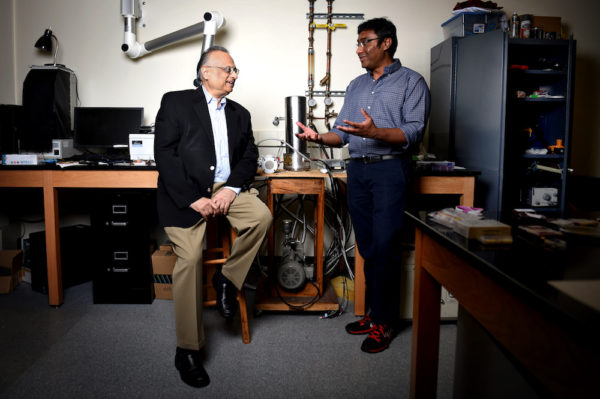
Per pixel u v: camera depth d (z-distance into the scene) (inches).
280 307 83.4
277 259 115.9
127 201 89.0
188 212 65.8
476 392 37.0
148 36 108.4
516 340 25.5
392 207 70.1
